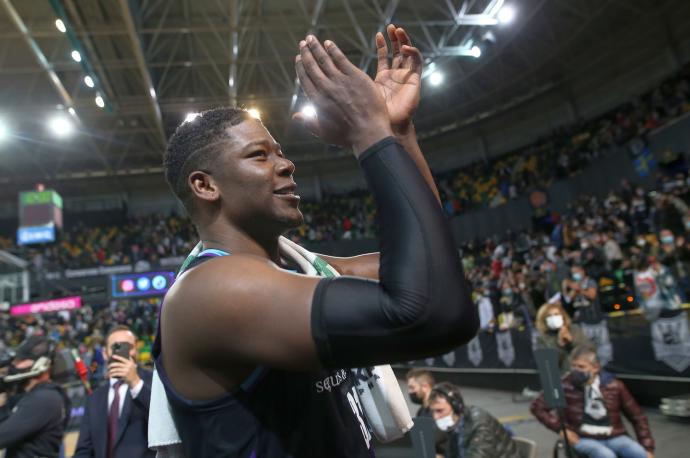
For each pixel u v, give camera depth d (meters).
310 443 0.74
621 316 6.29
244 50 17.14
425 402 3.34
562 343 4.91
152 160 24.06
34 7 13.39
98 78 15.85
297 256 0.98
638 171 14.00
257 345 0.65
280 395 0.74
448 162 24.42
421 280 0.62
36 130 19.94
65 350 3.25
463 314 0.63
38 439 2.69
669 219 8.93
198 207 0.85
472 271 13.92
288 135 22.92
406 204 0.67
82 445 2.61
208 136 0.84
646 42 17.78
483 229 19.78
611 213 12.26
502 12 13.55
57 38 14.80
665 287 5.88
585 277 7.16
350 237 22.28
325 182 25.83
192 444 0.74
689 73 14.50
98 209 24.70
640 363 6.05
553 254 10.75
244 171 0.81
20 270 15.98
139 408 2.62
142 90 18.31
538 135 21.89
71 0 11.91
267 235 0.84
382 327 0.62
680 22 16.45
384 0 15.77
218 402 0.71
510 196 19.06
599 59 18.89
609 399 3.45
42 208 18.83
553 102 21.34
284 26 14.65
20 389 2.94
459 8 15.77
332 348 0.63
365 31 16.83
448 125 23.77
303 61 0.77
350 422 0.82
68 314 16.16
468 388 9.20
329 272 0.98
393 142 0.71
